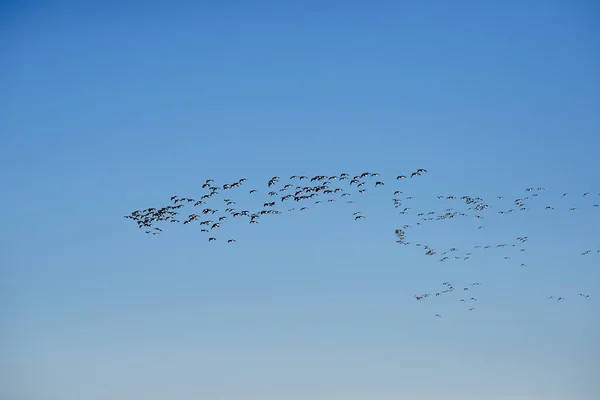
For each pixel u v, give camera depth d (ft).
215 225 186.80
